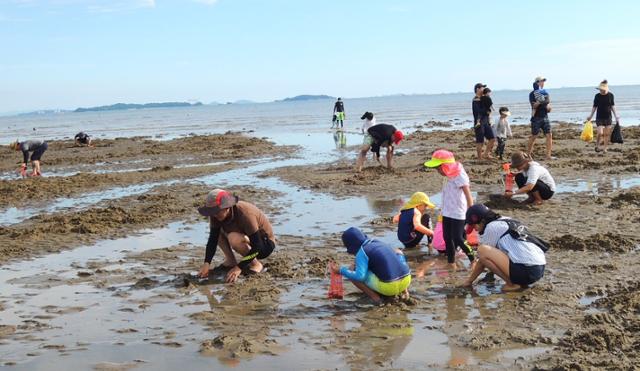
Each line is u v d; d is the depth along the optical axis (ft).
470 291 23.66
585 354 17.12
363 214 39.19
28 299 24.43
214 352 18.44
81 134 114.62
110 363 17.84
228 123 223.10
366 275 22.54
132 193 53.16
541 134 94.22
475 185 47.91
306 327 20.42
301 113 322.14
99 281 26.76
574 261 26.53
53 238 35.60
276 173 62.44
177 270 28.25
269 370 17.03
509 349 17.88
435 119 181.57
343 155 79.10
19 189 56.29
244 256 26.89
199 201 46.73
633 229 31.60
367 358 17.66
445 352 17.85
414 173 55.98
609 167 54.54
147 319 21.71
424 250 30.53
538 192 39.42
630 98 310.86
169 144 108.99
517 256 23.12
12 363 18.04
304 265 28.17
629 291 22.07
